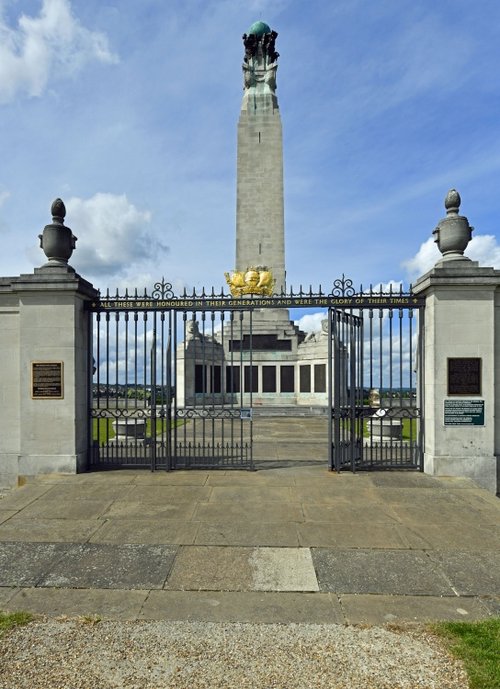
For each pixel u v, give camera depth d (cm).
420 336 1088
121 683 375
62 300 1032
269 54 3688
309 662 403
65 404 1030
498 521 755
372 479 995
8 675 384
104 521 749
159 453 1267
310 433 1880
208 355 3070
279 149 3531
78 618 473
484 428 1004
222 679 380
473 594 529
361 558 618
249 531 708
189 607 496
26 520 755
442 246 1058
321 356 3083
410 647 424
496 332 1036
